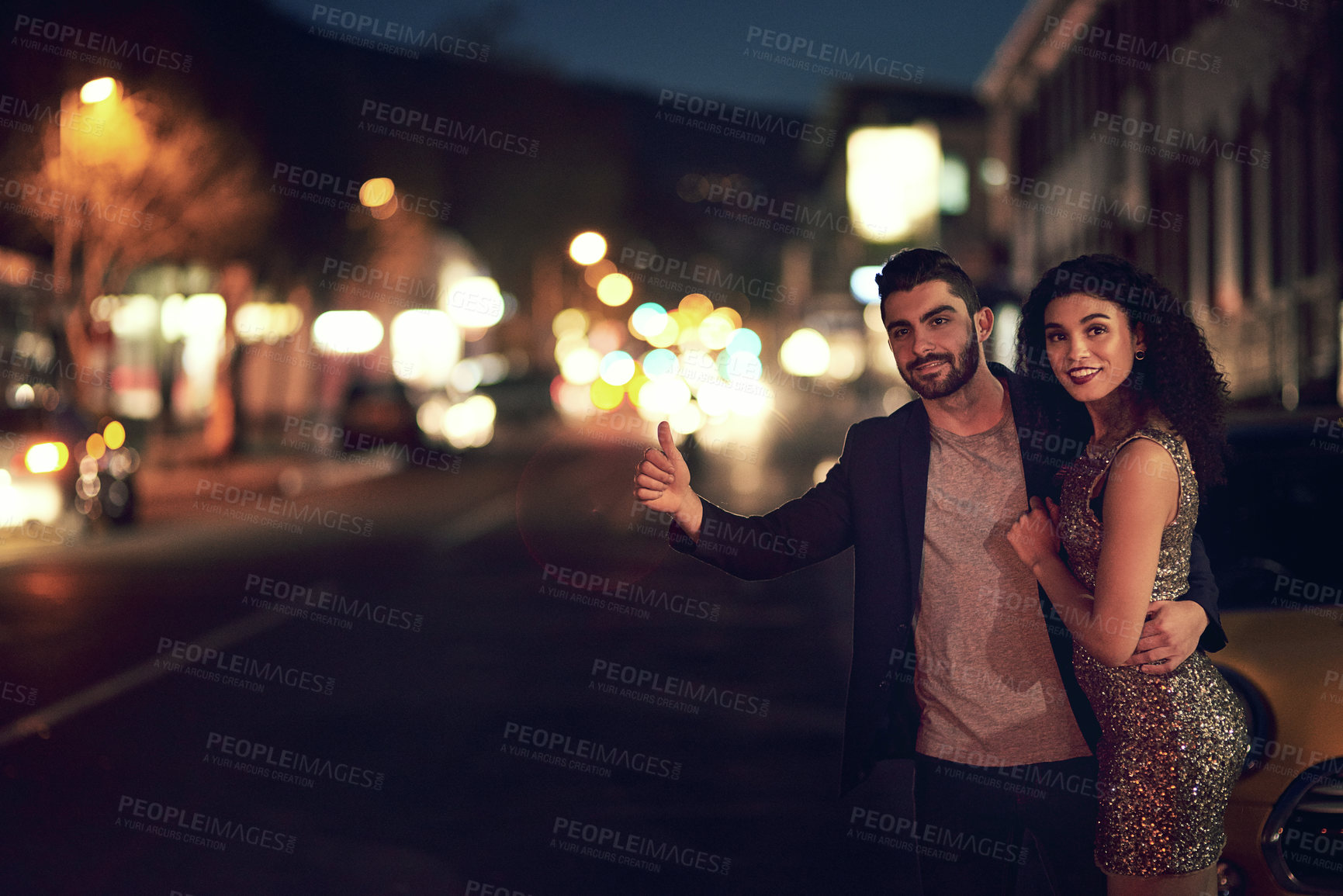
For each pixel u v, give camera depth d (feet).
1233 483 19.34
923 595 11.56
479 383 162.50
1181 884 10.35
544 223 217.77
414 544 57.06
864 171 212.02
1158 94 107.45
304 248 113.91
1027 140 156.97
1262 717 15.58
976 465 11.53
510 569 48.93
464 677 31.14
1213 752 10.34
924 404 11.84
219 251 96.78
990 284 79.30
